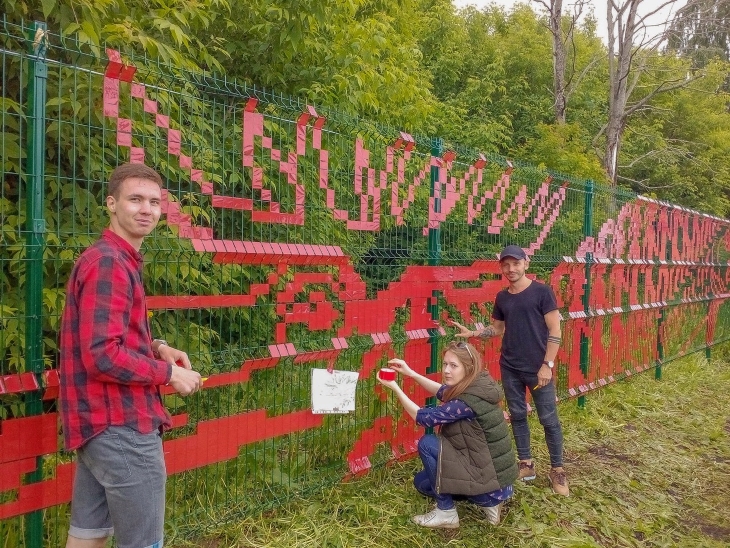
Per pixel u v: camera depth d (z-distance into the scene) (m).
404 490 3.80
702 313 9.23
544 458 4.71
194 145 3.13
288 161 3.18
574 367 5.79
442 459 3.33
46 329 2.99
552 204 5.48
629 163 15.55
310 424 3.47
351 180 3.63
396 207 3.86
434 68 13.28
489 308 4.83
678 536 3.70
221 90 3.06
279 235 3.50
